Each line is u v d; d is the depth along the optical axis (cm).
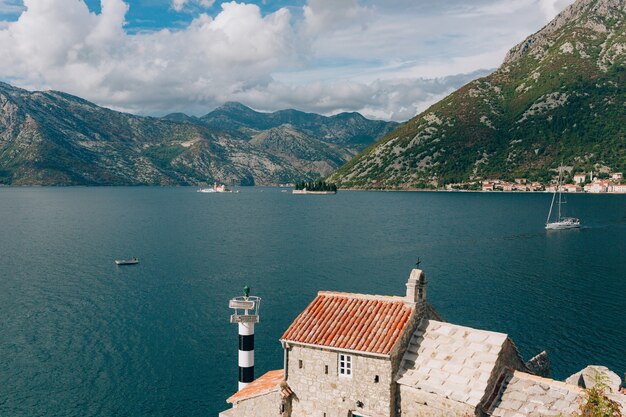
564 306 8675
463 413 2786
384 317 3284
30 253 14450
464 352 3042
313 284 10556
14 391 5550
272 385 3475
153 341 7031
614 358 6338
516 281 10738
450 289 10006
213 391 5594
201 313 8362
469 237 18050
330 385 3198
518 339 7038
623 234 18738
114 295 9556
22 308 8606
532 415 2694
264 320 7975
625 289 9931
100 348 6775
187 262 13050
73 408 5212
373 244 16312
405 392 3006
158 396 5472
